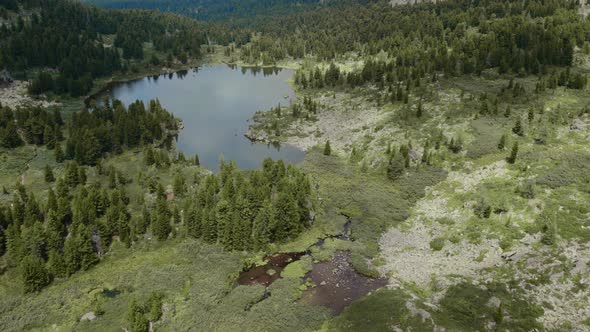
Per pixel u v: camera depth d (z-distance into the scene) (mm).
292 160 122438
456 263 71125
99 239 75312
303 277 71875
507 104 125812
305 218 85500
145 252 76125
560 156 91875
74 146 114188
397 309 61250
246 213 79875
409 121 128125
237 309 63312
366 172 108062
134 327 57250
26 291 64938
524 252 68688
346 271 73500
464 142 110312
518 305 59062
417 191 95062
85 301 64062
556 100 123062
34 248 69438
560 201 77562
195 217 79062
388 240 81250
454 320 59062
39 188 96812
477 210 81125
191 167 111250
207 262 74000
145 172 106250
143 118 133875
